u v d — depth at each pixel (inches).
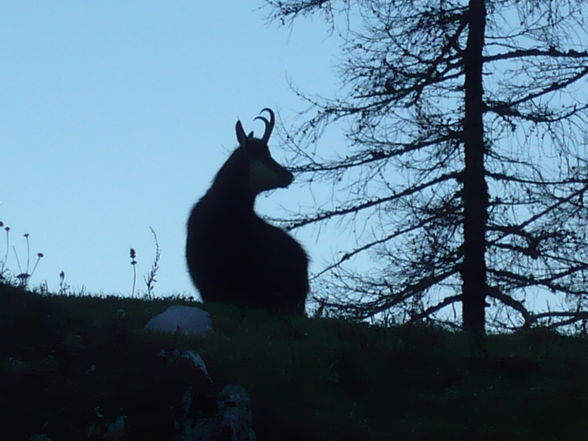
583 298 943.0
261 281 839.7
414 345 681.0
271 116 872.3
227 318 752.3
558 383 645.9
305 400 595.2
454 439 572.7
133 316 716.7
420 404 612.4
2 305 617.3
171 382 542.9
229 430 515.8
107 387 541.0
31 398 526.6
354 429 569.3
